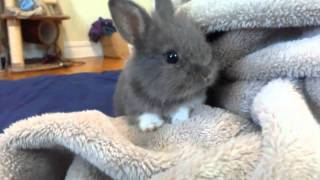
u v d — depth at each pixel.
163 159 0.20
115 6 0.26
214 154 0.19
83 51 1.25
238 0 0.24
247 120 0.22
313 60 0.21
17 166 0.22
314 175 0.16
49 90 0.55
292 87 0.21
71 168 0.22
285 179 0.16
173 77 0.24
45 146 0.21
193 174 0.18
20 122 0.22
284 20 0.22
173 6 0.28
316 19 0.22
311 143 0.17
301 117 0.19
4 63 1.00
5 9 0.99
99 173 0.21
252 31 0.25
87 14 1.25
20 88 0.56
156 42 0.24
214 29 0.25
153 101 0.24
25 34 1.07
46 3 1.09
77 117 0.21
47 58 1.09
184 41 0.24
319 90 0.21
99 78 0.62
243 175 0.18
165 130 0.23
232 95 0.24
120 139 0.20
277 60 0.22
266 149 0.17
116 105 0.30
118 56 1.22
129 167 0.19
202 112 0.23
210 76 0.24
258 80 0.23
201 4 0.26
